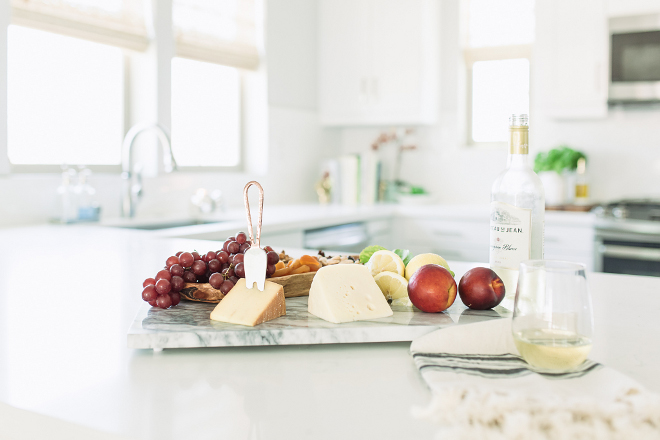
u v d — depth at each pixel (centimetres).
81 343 74
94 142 273
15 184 229
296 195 380
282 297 78
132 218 258
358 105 372
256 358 68
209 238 223
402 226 335
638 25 288
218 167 338
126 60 282
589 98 304
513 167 85
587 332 59
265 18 342
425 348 65
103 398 55
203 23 306
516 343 62
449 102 379
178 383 59
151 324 74
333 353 70
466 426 41
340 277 78
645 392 46
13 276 120
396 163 401
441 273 78
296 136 375
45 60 249
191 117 322
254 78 349
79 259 143
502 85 375
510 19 363
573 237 285
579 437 41
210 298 83
